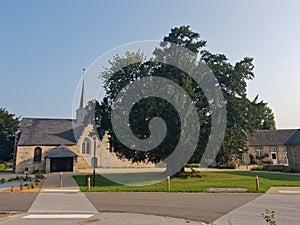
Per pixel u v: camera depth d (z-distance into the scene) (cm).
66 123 3962
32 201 1182
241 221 788
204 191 1453
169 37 2325
